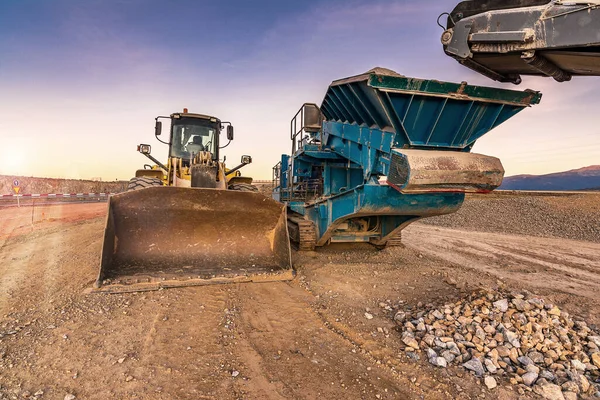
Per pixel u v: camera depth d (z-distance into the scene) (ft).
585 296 17.97
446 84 16.33
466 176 15.71
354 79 18.63
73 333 12.13
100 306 14.44
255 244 20.83
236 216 20.49
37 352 10.82
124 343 11.54
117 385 9.26
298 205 29.99
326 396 9.20
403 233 42.14
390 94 16.39
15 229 36.99
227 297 16.05
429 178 15.33
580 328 13.10
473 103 17.21
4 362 10.18
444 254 28.71
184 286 16.90
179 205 19.35
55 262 21.91
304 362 10.89
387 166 18.02
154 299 15.35
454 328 12.69
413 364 10.90
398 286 18.75
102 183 143.74
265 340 12.27
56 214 54.39
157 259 18.79
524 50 11.40
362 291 17.81
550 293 18.28
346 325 13.73
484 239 38.17
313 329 13.30
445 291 17.70
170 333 12.38
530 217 50.55
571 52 10.56
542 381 9.80
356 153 21.54
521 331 12.31
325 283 18.85
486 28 12.25
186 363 10.49
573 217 46.78
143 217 18.97
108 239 17.44
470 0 12.88
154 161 28.09
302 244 26.04
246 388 9.40
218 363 10.60
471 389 9.64
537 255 29.32
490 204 60.49
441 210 19.99
